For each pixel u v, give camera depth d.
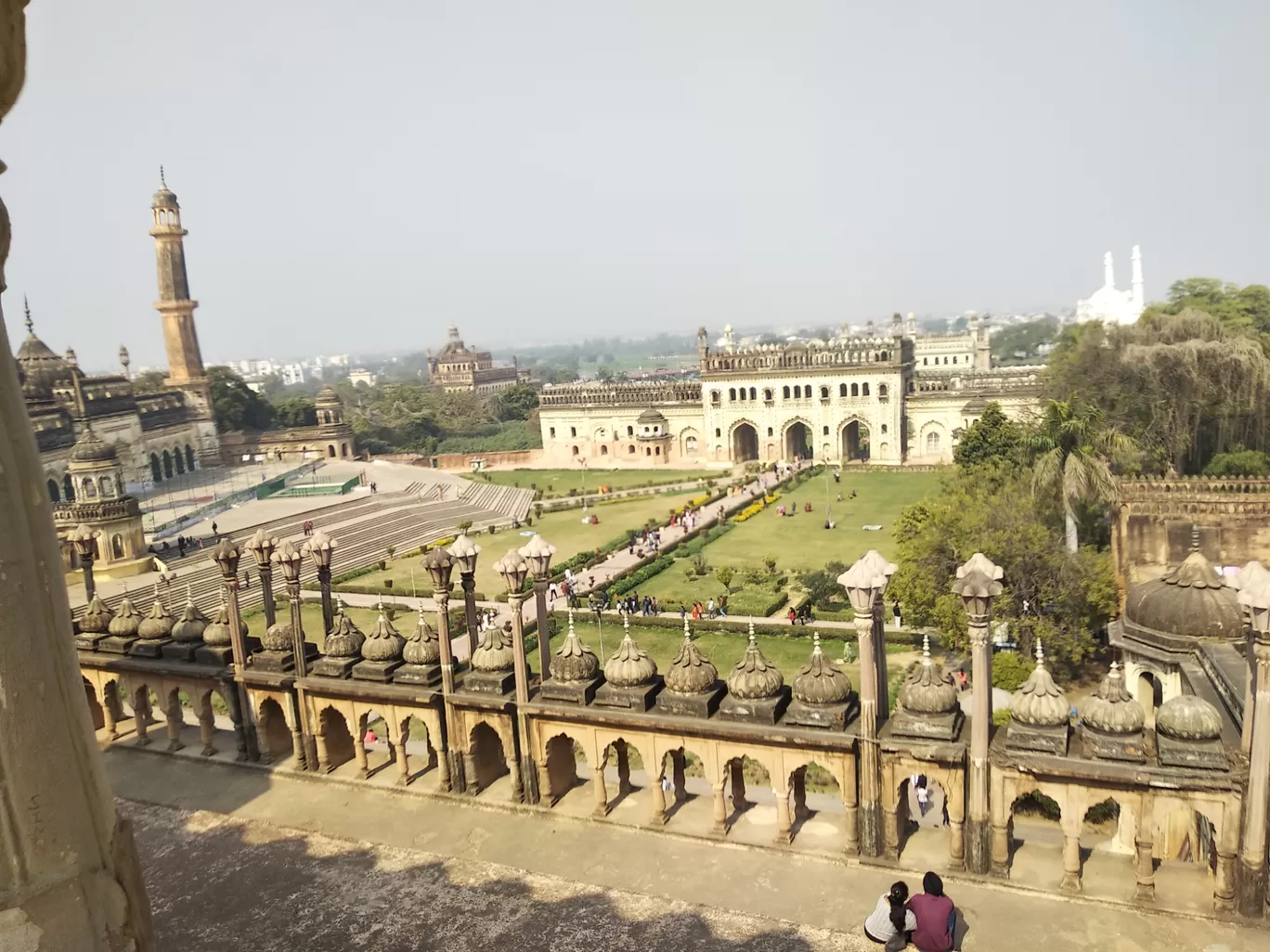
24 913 3.90
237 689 17.28
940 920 10.34
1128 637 19.89
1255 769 10.59
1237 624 18.33
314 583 52.69
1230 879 10.97
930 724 12.30
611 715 13.88
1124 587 29.69
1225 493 30.89
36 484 4.12
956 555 30.42
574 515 74.94
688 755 22.53
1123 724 11.37
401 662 16.25
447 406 139.38
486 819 14.73
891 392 91.44
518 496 85.62
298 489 78.50
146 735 18.80
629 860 13.25
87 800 4.20
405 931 12.03
